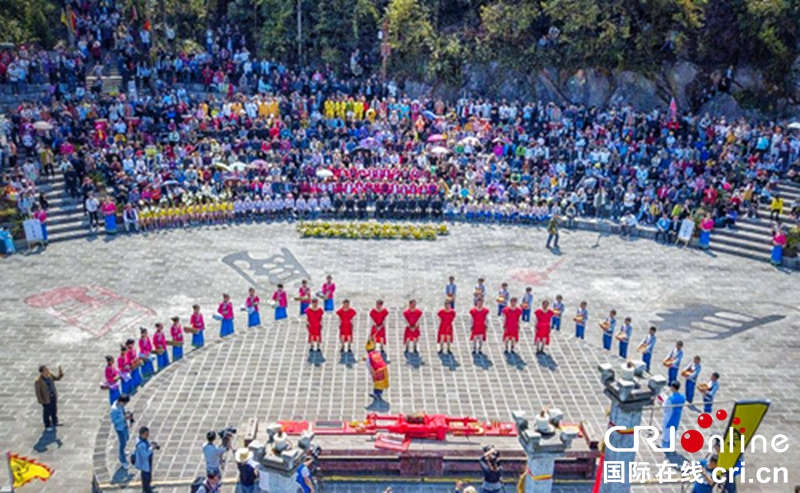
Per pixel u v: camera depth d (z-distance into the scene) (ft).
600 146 142.00
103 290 98.99
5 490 59.77
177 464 62.13
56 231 117.91
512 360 80.94
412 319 80.53
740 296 103.81
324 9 178.40
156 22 183.62
